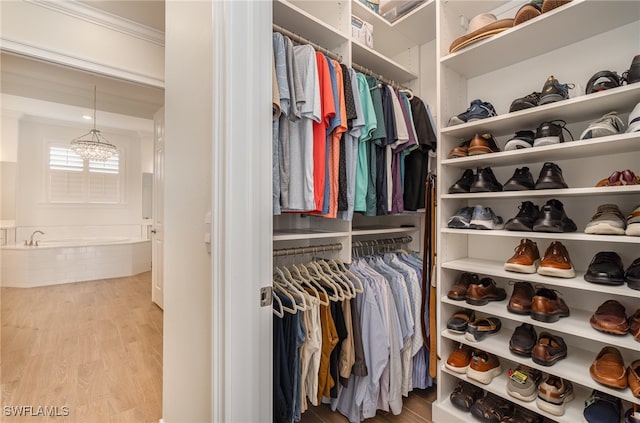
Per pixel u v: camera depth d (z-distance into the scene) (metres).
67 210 5.34
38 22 1.85
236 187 0.82
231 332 0.81
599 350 1.26
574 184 1.33
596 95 1.04
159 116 3.24
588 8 1.10
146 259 5.12
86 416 1.53
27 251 4.01
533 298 1.19
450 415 1.39
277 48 1.11
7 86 3.17
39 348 2.27
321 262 1.54
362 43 1.63
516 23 1.24
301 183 1.20
